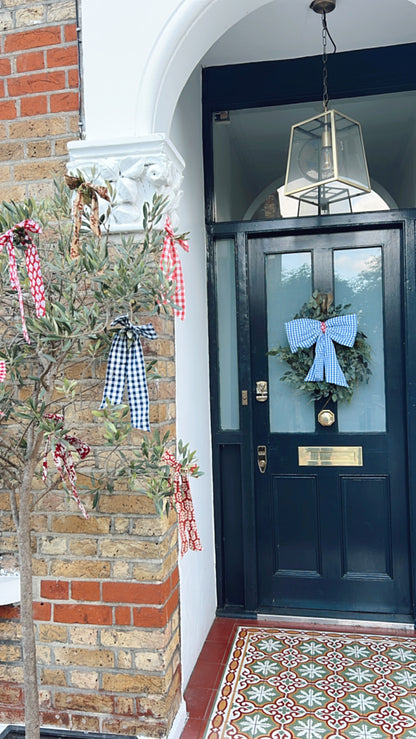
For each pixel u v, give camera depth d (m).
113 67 1.95
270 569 2.98
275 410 2.98
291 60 2.87
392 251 2.85
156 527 1.93
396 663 2.47
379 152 2.96
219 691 2.29
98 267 1.46
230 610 2.99
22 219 1.45
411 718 2.09
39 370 1.98
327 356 2.81
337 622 2.88
